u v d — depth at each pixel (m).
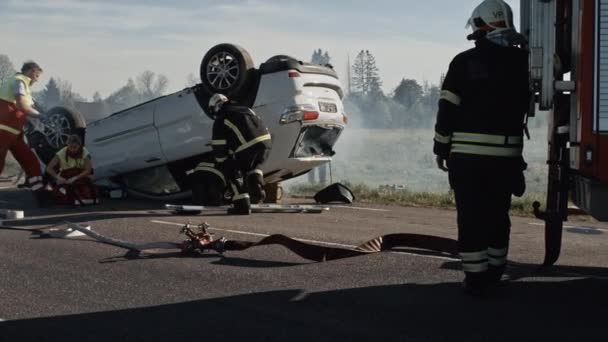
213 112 11.15
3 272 6.98
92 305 5.91
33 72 11.63
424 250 8.05
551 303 5.94
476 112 5.90
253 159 11.06
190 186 12.63
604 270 7.22
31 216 10.68
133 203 12.66
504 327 5.31
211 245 7.78
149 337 5.14
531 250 8.40
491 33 5.99
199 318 5.55
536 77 6.02
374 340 5.04
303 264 7.34
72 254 7.75
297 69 11.77
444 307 5.82
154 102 12.65
